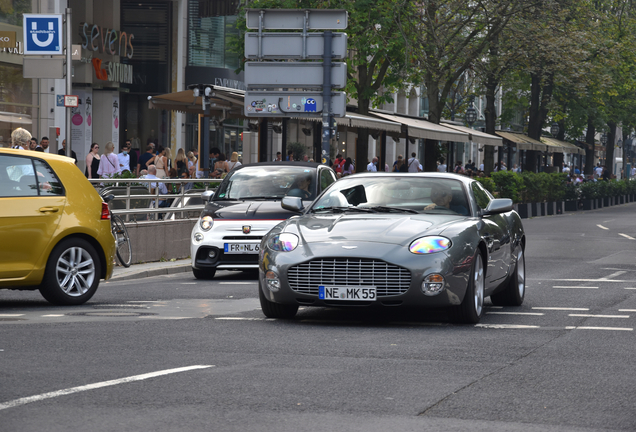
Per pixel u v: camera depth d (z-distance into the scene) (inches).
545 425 253.6
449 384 306.0
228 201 725.3
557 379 317.1
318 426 248.4
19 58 1348.4
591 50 2062.0
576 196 2377.0
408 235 440.8
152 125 1852.9
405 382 307.9
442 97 1840.6
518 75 2452.0
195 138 1950.1
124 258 766.5
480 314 461.4
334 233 446.9
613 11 2426.2
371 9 1419.8
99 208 535.2
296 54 1080.2
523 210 1934.1
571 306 538.3
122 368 324.8
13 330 413.1
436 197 488.1
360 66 1556.3
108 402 273.1
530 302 559.5
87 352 356.5
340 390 293.9
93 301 547.5
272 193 731.4
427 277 427.2
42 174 512.4
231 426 247.1
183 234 878.4
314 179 747.4
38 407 265.7
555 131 2913.4
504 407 274.1
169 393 286.2
